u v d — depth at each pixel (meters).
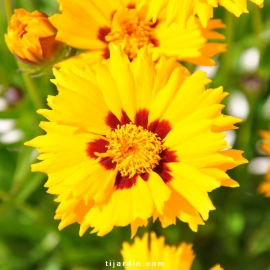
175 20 0.22
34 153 0.28
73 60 0.23
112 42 0.23
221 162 0.21
